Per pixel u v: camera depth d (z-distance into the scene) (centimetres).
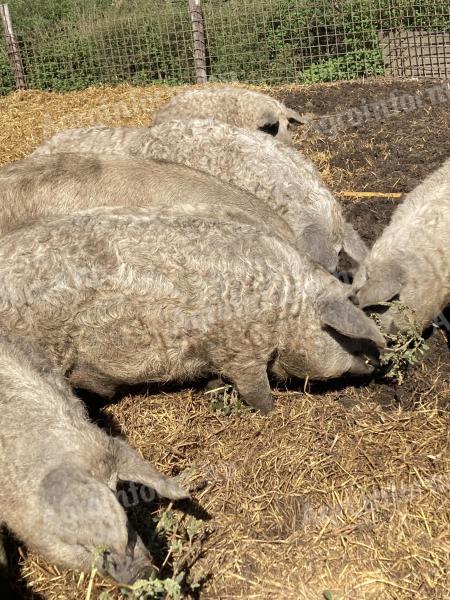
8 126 665
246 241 338
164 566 299
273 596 295
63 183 389
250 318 333
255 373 341
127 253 332
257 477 324
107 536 262
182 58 862
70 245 333
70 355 338
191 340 336
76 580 300
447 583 293
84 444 287
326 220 406
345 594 293
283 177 414
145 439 340
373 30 777
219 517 314
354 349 348
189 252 332
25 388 303
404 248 362
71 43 880
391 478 319
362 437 332
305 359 345
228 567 302
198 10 806
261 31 827
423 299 361
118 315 332
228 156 424
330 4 802
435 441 329
